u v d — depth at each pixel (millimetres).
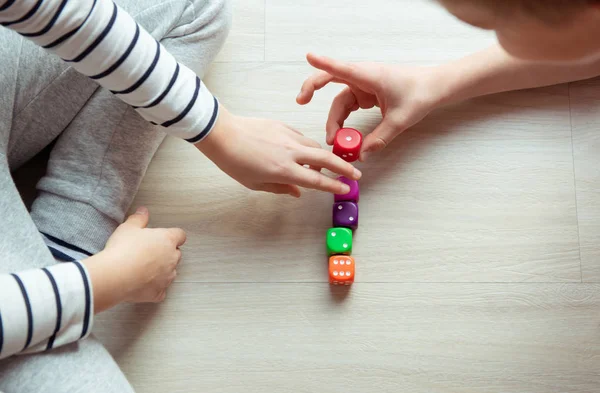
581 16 548
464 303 820
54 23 673
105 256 744
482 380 809
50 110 780
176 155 849
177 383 810
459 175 843
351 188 814
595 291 821
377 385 809
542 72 827
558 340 814
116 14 696
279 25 874
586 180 841
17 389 709
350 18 874
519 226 833
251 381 810
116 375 738
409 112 806
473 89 826
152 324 818
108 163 782
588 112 854
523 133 850
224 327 818
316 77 818
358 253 829
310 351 814
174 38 795
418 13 871
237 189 843
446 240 831
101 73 704
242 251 832
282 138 780
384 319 818
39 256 731
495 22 559
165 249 782
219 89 863
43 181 784
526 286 823
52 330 696
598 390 807
